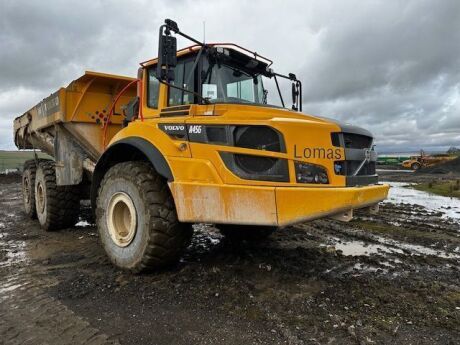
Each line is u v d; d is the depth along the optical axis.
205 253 4.93
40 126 7.40
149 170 4.18
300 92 5.73
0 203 10.95
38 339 2.84
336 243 5.68
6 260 4.87
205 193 3.71
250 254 4.87
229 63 4.60
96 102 6.38
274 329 2.95
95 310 3.33
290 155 3.54
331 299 3.49
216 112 3.95
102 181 4.60
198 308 3.34
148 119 4.58
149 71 4.85
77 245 5.60
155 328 3.00
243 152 3.64
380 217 8.34
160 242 3.93
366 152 4.07
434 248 5.54
